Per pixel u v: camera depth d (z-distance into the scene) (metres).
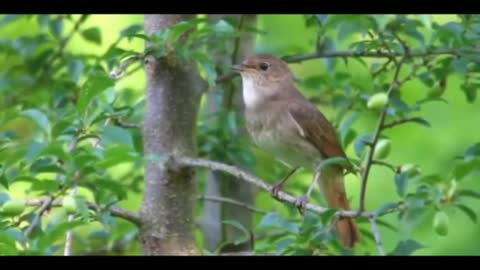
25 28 15.98
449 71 10.15
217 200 10.90
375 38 10.13
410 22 9.73
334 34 13.12
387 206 7.92
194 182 10.00
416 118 8.46
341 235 10.20
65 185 7.89
